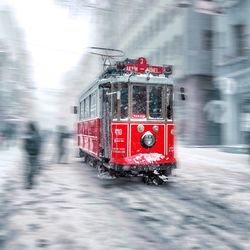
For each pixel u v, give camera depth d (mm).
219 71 22219
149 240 5184
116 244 4988
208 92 27594
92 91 11789
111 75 9805
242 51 20156
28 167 9336
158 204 7480
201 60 27234
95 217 6422
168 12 30547
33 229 5695
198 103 27266
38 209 7020
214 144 27234
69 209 7016
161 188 9312
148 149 9570
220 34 22312
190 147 25891
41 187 9461
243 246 4969
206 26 27406
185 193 8625
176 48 29125
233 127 21109
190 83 27547
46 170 13031
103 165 10672
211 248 4871
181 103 28625
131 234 5453
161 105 9773
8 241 5125
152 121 9648
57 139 15508
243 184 9852
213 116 27188
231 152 20047
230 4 20297
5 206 7277
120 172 10125
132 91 9547
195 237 5344
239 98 20531
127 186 9633
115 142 9430
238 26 20531
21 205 7371
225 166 14141
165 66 10016
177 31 28859
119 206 7289
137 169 9258
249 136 18797
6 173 12164
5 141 23531
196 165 14523
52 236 5348
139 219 6312
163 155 9680
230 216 6547
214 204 7477
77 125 17359
